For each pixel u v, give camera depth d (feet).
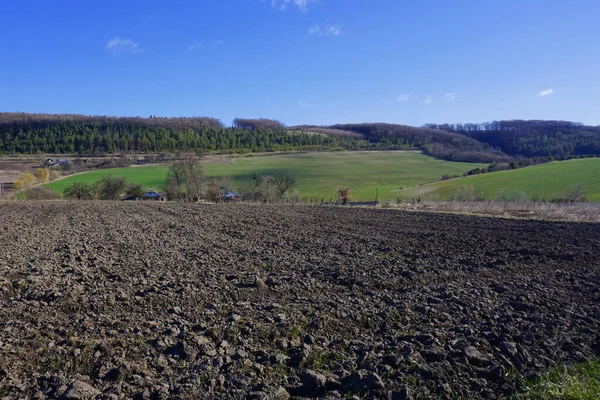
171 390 15.10
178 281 28.86
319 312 23.35
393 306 24.81
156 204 107.24
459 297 26.71
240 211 88.84
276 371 16.79
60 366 16.51
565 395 15.20
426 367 17.02
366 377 16.16
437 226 63.87
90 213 77.87
